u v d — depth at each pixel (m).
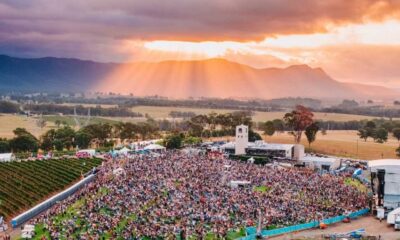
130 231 138.75
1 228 153.62
